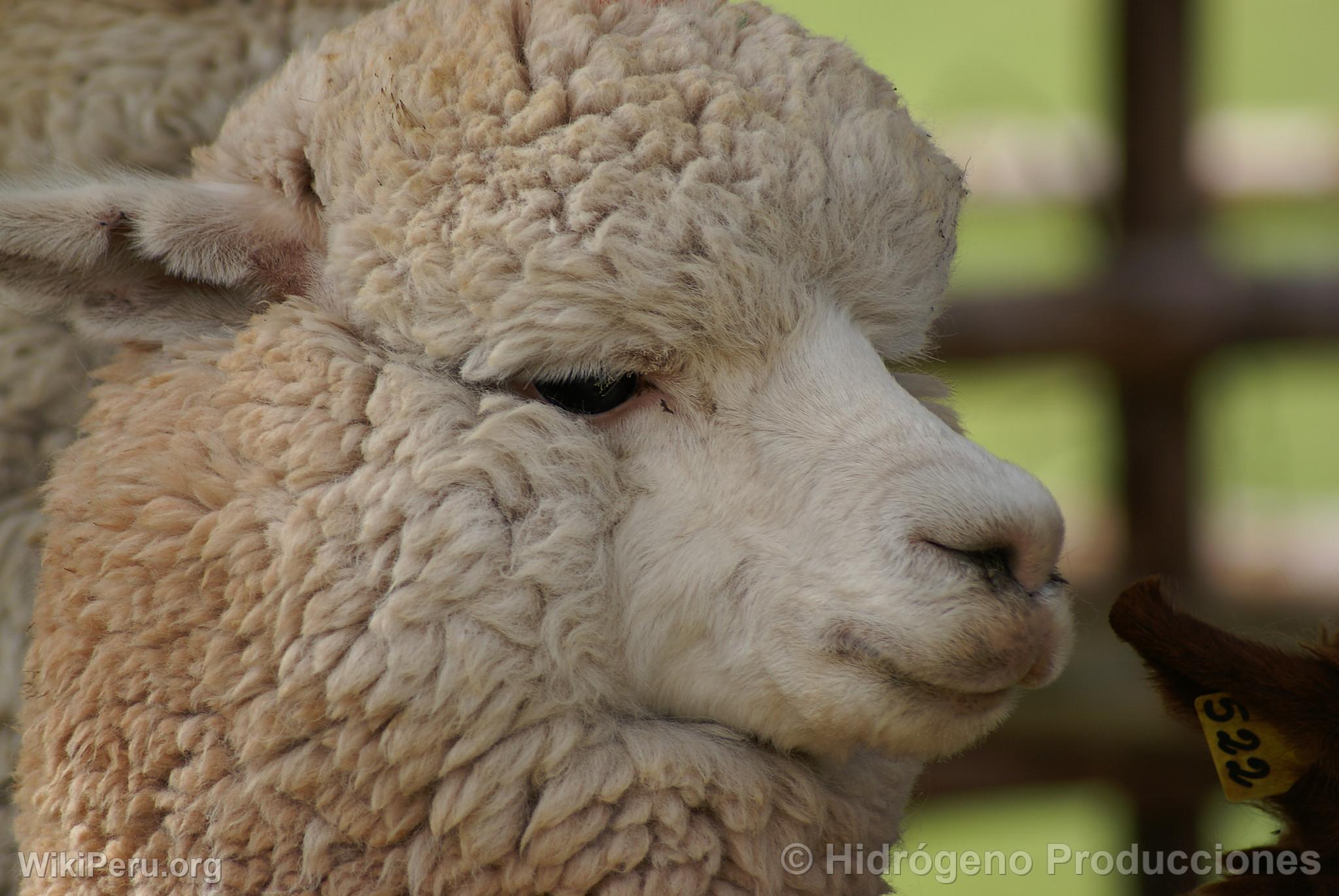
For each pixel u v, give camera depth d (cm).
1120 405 2491
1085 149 2592
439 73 888
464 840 879
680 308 872
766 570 895
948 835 2517
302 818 873
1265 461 2958
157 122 1276
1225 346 2411
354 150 917
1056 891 2530
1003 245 3066
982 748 2102
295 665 856
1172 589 980
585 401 918
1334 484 3591
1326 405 3850
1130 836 2244
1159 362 2414
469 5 928
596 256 854
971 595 840
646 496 920
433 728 868
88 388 1159
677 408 916
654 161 860
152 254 947
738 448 905
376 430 876
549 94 863
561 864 891
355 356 900
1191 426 2458
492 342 876
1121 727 2050
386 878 881
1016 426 3066
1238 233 2870
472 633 869
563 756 891
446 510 866
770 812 942
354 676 850
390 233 885
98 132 1256
